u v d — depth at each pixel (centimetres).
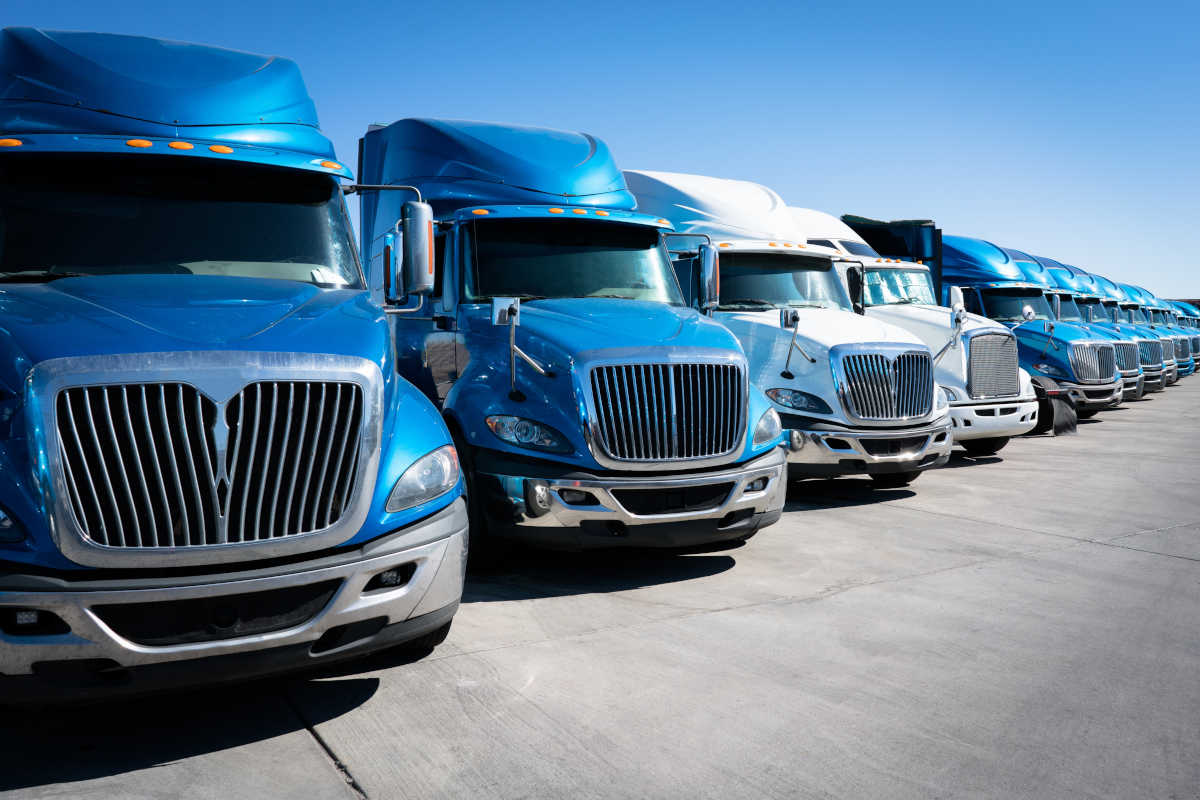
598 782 314
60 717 367
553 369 566
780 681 407
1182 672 423
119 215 452
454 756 333
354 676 409
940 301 1488
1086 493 917
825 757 334
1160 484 977
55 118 459
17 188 439
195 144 473
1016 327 1717
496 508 568
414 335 728
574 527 552
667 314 638
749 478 580
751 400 609
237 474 331
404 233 516
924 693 395
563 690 394
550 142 762
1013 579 585
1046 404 1444
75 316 352
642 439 555
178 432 324
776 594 548
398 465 372
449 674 411
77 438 313
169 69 502
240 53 551
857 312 1070
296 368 340
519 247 679
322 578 342
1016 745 346
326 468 346
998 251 1794
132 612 317
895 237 1514
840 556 646
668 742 345
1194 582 580
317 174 506
